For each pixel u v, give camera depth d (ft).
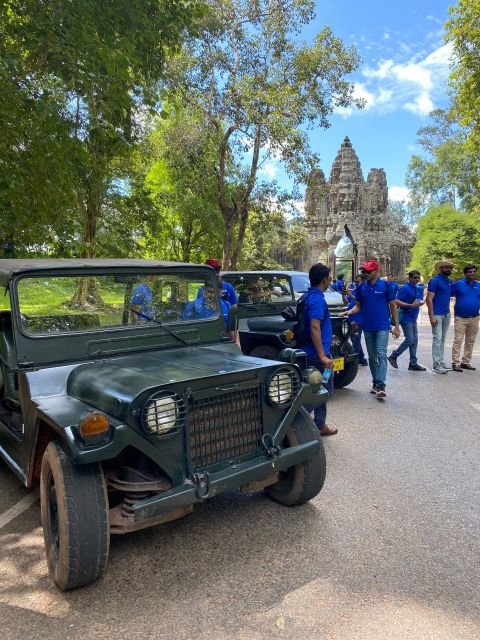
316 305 15.52
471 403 22.63
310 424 11.84
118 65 21.99
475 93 51.13
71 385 10.77
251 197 67.46
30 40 21.06
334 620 8.35
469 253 103.19
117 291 12.66
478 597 8.92
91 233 55.62
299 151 57.72
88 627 8.27
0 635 8.13
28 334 11.27
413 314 29.81
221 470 9.84
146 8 24.76
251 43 59.36
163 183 81.51
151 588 9.26
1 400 14.02
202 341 13.97
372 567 9.84
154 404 8.90
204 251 107.24
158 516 9.60
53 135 22.06
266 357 22.13
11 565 10.20
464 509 12.30
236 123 59.41
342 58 57.93
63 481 8.89
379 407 22.04
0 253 24.58
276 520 11.76
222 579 9.50
